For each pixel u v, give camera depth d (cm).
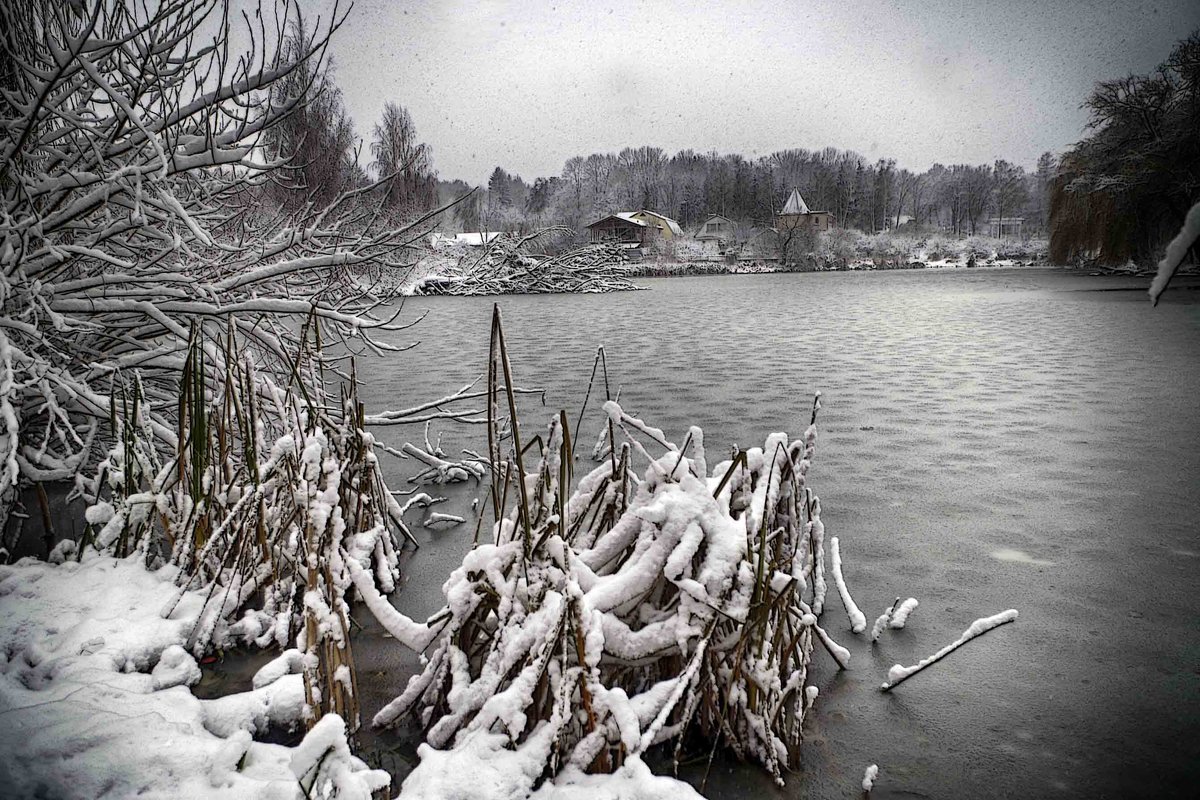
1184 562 465
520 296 3409
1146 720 304
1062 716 307
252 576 361
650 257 6781
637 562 272
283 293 635
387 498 458
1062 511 565
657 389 1106
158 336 570
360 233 669
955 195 8688
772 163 9025
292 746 271
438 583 446
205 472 383
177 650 301
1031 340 1611
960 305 2555
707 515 264
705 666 259
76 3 501
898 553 491
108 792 219
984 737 294
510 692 235
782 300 3008
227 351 394
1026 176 7888
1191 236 98
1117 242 3756
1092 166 3688
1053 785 266
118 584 357
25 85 505
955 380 1149
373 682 327
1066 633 379
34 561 383
